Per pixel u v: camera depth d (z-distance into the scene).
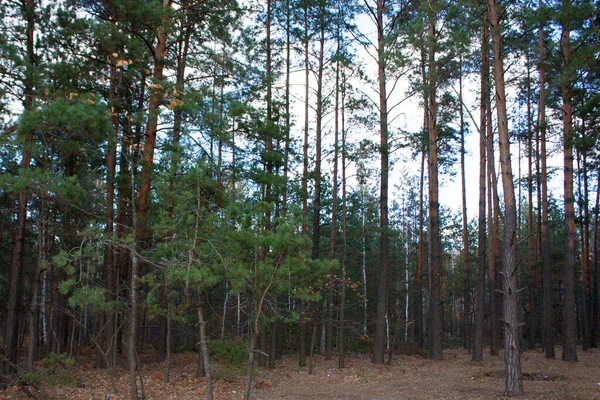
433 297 21.44
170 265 8.96
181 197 9.23
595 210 28.31
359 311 28.50
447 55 14.90
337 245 29.66
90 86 14.60
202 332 9.11
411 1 18.52
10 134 10.63
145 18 12.13
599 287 37.72
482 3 12.70
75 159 14.45
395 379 15.13
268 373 16.23
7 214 14.66
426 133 20.67
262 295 9.22
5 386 11.45
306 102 19.67
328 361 20.19
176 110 12.05
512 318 11.41
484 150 21.06
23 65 10.98
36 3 12.48
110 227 13.97
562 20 11.78
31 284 22.91
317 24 19.02
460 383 13.98
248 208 9.59
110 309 10.14
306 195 18.59
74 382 10.31
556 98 19.03
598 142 14.09
